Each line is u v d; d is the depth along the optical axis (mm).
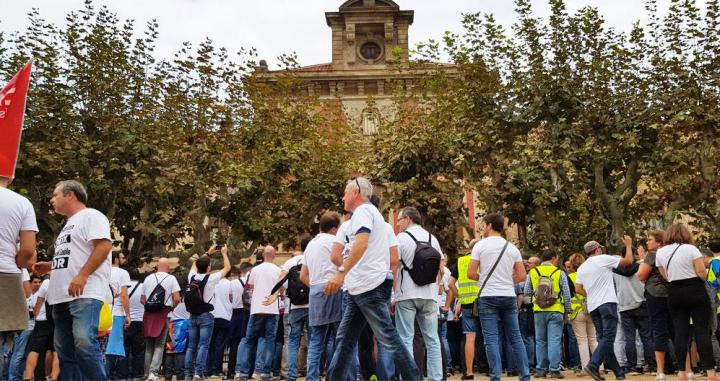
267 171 24203
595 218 29219
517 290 14258
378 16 42156
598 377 10789
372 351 8469
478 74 23234
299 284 10695
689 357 10195
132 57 23438
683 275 9109
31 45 22094
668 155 20781
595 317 11094
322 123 28781
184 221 23172
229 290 14352
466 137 22484
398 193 21000
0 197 6441
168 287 12891
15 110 8500
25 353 12539
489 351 8641
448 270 14078
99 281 6898
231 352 14367
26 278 9406
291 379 10719
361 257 6570
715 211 25781
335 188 26016
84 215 6984
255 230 24156
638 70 22641
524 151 21250
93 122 22156
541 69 22531
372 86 40156
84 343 6625
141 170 21562
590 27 22625
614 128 21750
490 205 22688
